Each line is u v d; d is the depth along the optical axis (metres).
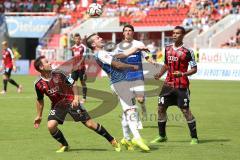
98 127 23.89
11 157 22.86
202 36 94.06
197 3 103.50
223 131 30.83
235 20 95.50
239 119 36.50
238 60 79.50
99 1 112.00
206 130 31.25
